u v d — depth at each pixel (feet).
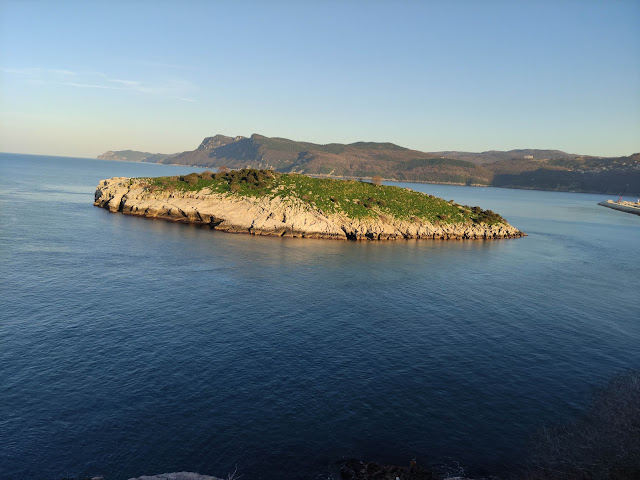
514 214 645.10
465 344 142.31
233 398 104.58
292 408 101.76
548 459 89.25
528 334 153.48
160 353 124.88
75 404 98.84
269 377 114.93
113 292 173.68
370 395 108.88
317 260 252.01
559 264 282.15
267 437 91.66
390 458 87.66
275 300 175.73
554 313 177.68
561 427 99.76
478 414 103.24
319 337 142.00
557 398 111.96
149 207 377.91
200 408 99.96
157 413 97.30
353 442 91.61
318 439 91.86
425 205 414.62
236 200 369.71
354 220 352.69
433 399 108.58
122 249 245.86
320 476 82.12
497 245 348.59
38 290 170.19
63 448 85.35
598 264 289.33
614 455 91.04
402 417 100.53
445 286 210.59
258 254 258.16
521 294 203.41
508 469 86.17
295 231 338.34
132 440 88.53
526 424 100.42
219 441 89.66
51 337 130.93
